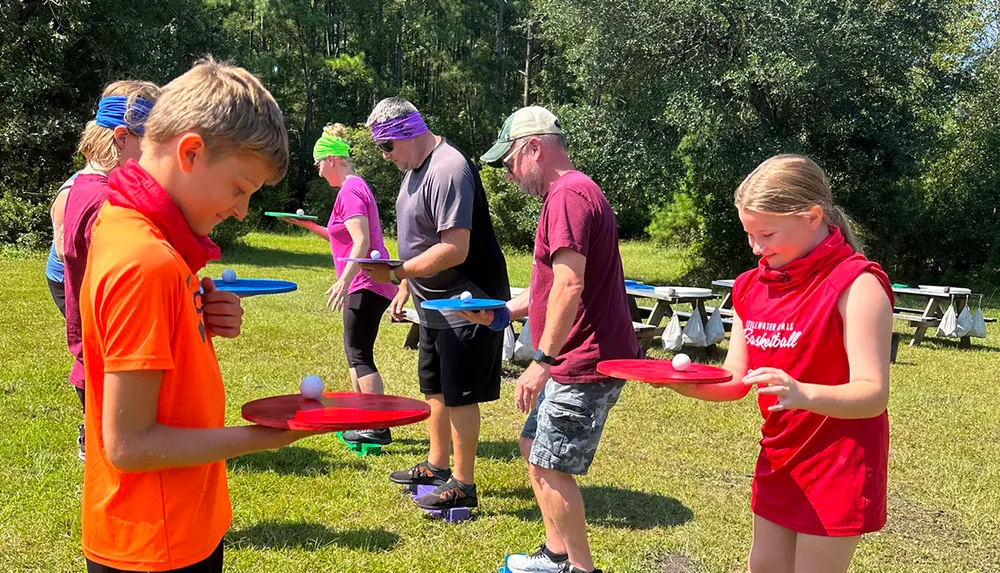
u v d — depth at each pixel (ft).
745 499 15.23
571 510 9.96
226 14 110.32
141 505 5.13
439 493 13.35
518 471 15.92
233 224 64.54
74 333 11.35
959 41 71.77
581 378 9.66
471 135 131.54
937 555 13.01
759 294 8.10
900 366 29.84
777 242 7.57
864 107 58.90
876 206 61.98
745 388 8.33
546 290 10.07
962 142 67.77
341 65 118.21
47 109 58.85
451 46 128.16
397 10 127.95
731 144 58.34
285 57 116.67
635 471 16.57
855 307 7.15
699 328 29.94
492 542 12.48
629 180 60.54
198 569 5.39
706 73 55.01
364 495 14.11
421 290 13.05
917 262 68.80
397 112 12.73
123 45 63.31
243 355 25.77
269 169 5.24
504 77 134.10
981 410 23.03
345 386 22.39
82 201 10.55
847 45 52.34
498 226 83.05
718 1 54.13
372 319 16.14
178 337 5.01
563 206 9.47
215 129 4.89
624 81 60.39
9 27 55.62
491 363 13.14
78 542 11.46
